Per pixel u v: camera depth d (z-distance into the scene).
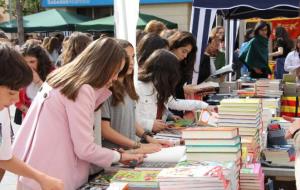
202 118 3.35
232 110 2.87
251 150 2.68
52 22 12.87
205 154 2.30
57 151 2.15
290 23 9.60
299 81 6.00
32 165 2.15
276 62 8.02
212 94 4.93
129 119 2.73
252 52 6.79
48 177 1.96
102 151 2.21
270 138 3.30
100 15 15.73
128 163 2.39
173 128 3.32
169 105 3.81
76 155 2.19
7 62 1.64
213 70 5.59
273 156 3.03
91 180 2.30
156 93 3.16
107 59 2.18
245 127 2.84
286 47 8.32
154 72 3.13
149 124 3.10
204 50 5.33
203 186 1.90
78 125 2.13
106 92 2.30
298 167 2.44
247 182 2.38
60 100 2.15
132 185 2.06
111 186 1.99
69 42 3.42
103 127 2.60
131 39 3.33
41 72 3.78
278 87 5.05
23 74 1.69
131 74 2.74
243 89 5.43
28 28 12.94
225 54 7.39
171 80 3.15
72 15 13.72
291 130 2.59
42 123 2.16
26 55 3.71
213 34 5.75
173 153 2.51
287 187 2.92
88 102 2.14
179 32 4.00
